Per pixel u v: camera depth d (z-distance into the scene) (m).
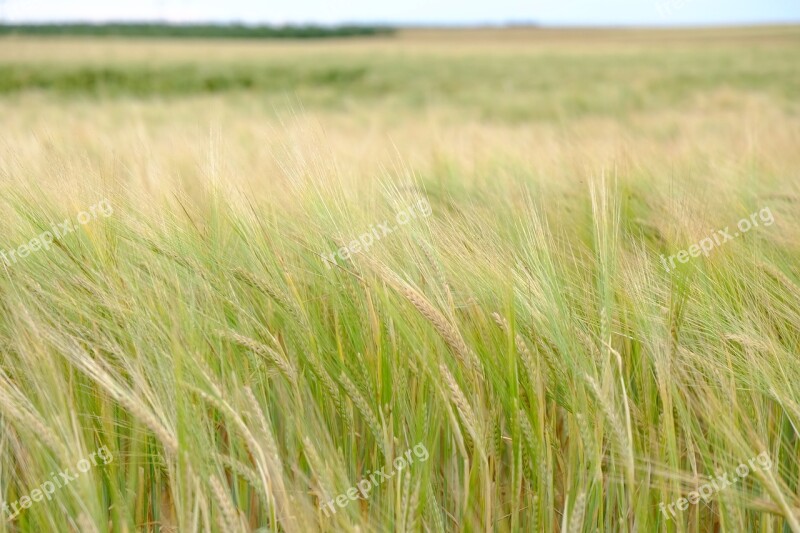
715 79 26.67
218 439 1.96
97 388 1.87
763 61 34.19
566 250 2.66
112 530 1.73
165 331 1.80
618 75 29.55
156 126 12.20
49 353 1.70
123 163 3.38
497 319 1.80
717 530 1.94
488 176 4.32
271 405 2.06
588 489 1.78
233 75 30.11
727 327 2.08
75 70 29.50
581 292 2.22
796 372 1.91
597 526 1.85
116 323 1.92
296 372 1.92
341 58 39.75
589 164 3.91
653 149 5.44
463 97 22.70
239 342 1.79
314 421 1.89
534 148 6.32
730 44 53.12
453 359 1.99
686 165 4.47
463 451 1.71
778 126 9.45
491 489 1.86
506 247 2.15
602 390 1.74
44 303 2.00
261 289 1.95
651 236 3.01
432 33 86.69
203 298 2.06
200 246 2.17
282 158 2.35
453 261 2.09
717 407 1.74
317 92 25.14
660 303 2.13
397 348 1.99
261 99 22.47
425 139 9.15
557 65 35.09
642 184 3.83
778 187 3.74
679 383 1.91
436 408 1.94
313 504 1.87
